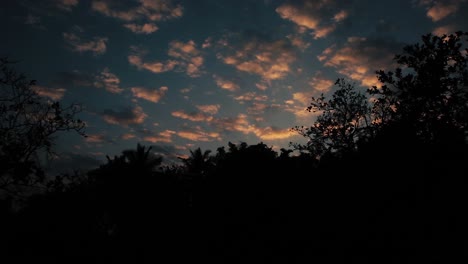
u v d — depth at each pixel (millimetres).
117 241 22891
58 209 18734
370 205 14930
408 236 13930
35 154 12453
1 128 11875
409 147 14383
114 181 23359
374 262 14430
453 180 13359
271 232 18406
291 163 20219
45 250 19234
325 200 17094
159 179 24344
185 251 20938
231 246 19203
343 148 19766
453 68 15977
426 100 16016
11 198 12711
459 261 12617
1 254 17531
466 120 14773
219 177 21094
